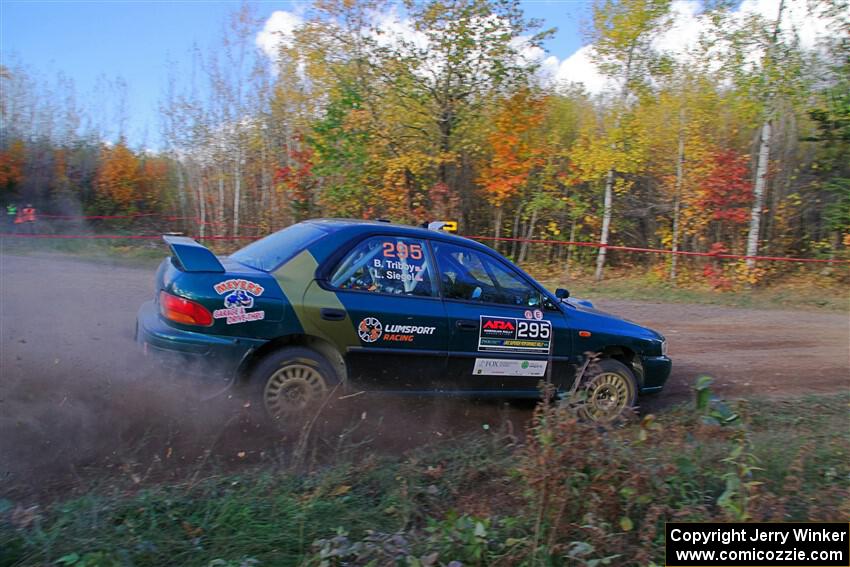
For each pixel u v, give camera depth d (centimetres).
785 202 1691
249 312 462
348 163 1603
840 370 792
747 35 1476
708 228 1655
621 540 341
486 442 486
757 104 1520
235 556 321
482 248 545
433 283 519
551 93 1716
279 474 411
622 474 365
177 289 459
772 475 421
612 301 1293
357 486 407
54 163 2181
